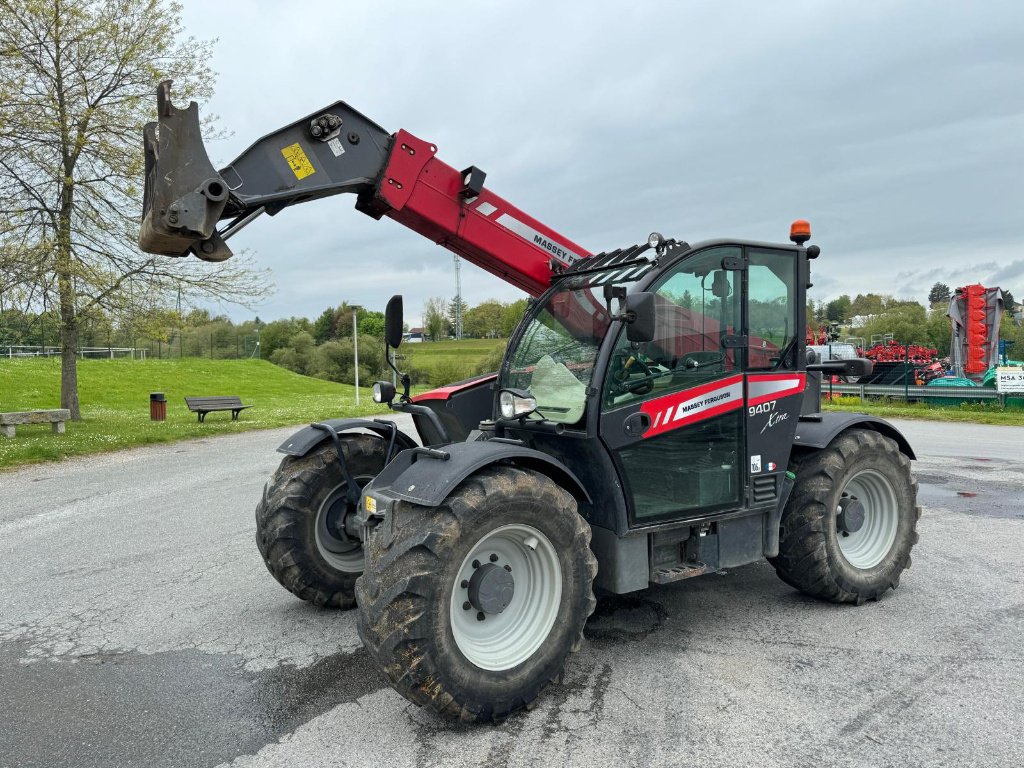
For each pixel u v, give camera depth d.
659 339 3.77
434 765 2.79
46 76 15.02
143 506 7.93
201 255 4.01
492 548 3.31
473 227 4.69
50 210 15.04
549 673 3.22
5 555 5.95
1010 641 3.86
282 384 39.50
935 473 9.12
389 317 4.21
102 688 3.53
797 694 3.28
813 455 4.44
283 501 4.39
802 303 4.34
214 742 3.00
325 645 4.02
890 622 4.17
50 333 16.88
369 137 4.46
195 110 3.68
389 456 4.63
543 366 3.99
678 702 3.23
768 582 4.96
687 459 3.87
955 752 2.78
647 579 3.74
